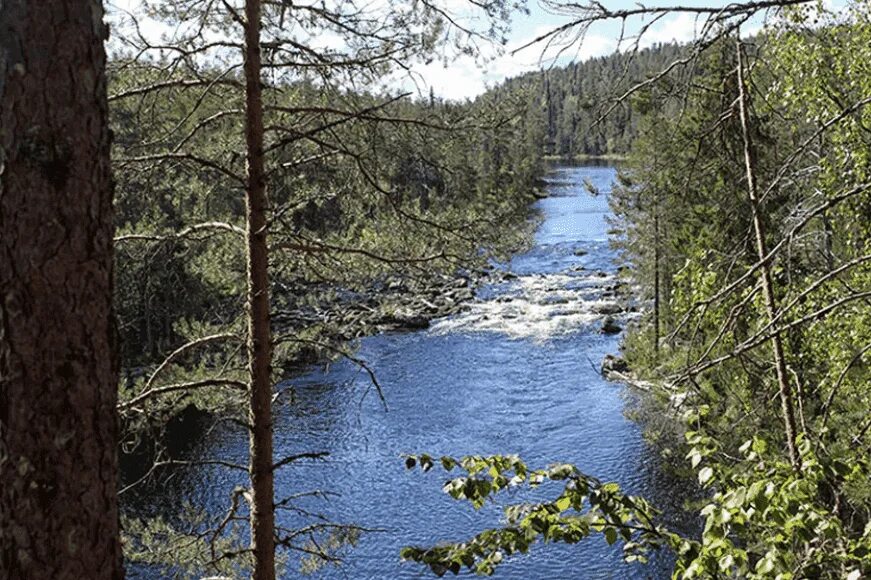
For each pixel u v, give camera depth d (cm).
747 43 432
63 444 281
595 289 4216
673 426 1836
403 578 1658
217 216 835
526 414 2519
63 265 280
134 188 745
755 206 473
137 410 693
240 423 677
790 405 559
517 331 3503
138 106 697
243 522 1455
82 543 287
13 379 275
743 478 403
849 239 809
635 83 420
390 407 2598
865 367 877
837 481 438
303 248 700
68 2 280
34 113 274
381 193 782
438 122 753
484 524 1866
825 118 795
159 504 1795
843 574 378
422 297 3906
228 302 887
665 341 540
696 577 406
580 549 1708
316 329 820
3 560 277
